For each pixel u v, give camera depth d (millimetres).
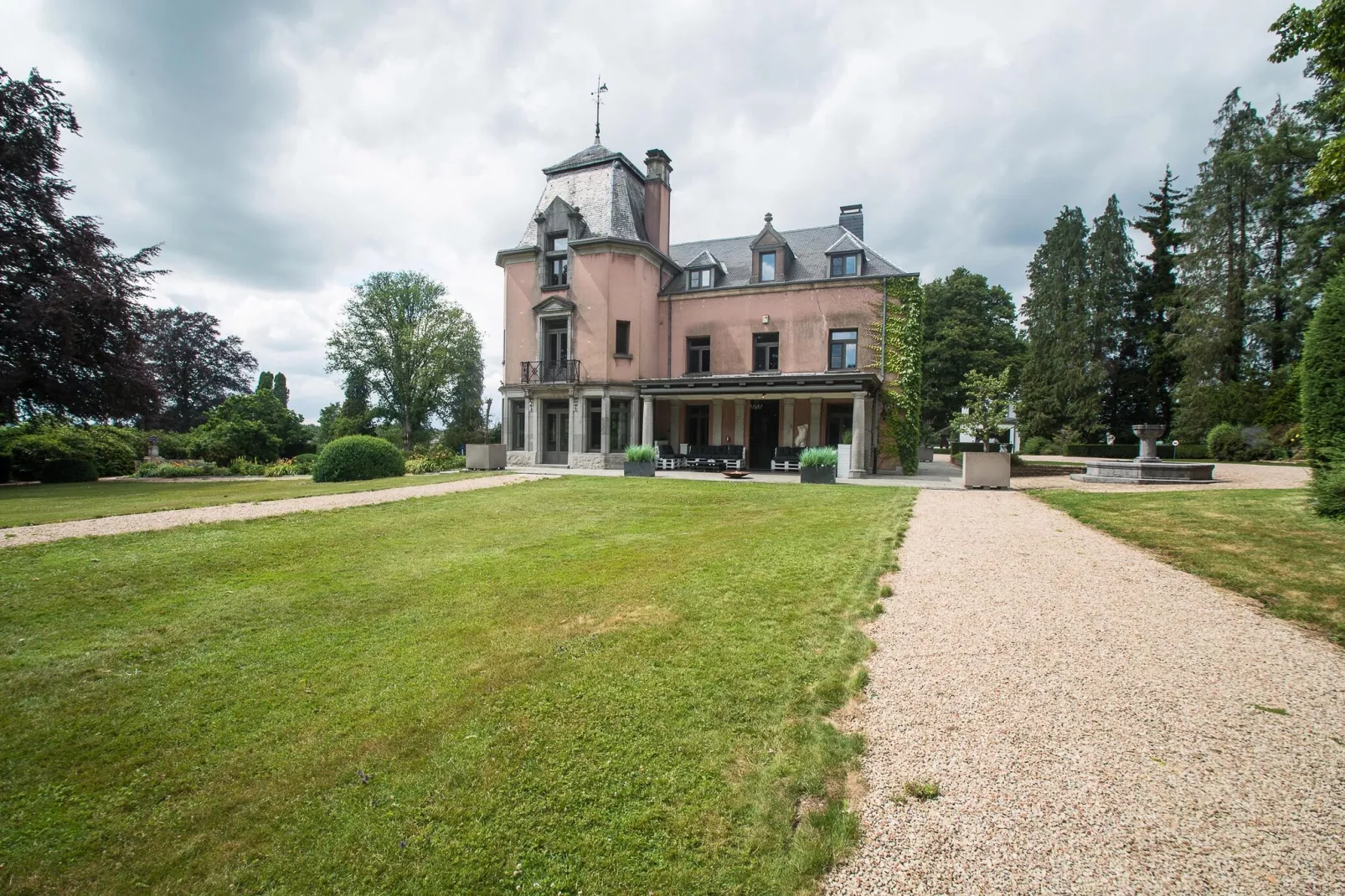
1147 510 9516
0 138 19469
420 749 3221
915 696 3598
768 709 3486
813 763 2926
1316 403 8688
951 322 40688
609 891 2246
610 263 24141
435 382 43344
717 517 10250
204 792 2957
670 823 2584
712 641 4516
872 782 2770
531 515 10586
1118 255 38688
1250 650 4219
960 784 2730
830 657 4160
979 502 11883
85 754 3295
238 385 52469
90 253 20922
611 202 25109
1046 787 2682
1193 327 30719
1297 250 26344
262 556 7500
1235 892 2043
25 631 5043
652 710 3520
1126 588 5711
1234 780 2699
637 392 23781
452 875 2361
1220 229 29672
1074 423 38906
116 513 10406
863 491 13820
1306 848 2250
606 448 23578
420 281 45906
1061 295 40125
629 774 2932
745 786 2791
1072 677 3824
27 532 8680
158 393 23297
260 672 4262
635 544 8102
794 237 26469
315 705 3760
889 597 5488
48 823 2748
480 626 5027
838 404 23219
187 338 49094
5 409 20953
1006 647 4316
